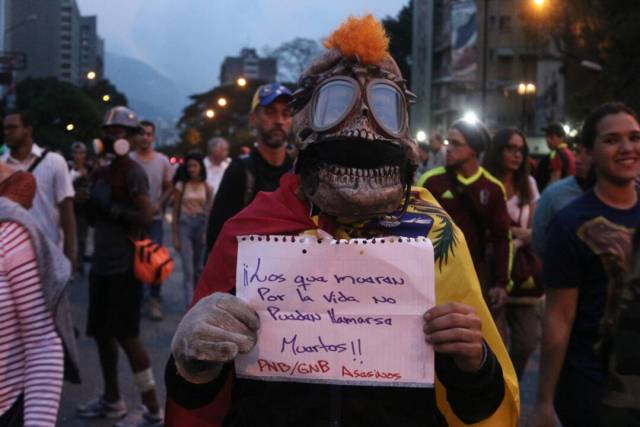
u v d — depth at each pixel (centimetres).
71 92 5916
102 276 525
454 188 503
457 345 188
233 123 9319
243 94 9356
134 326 527
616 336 258
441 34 6341
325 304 195
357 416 196
